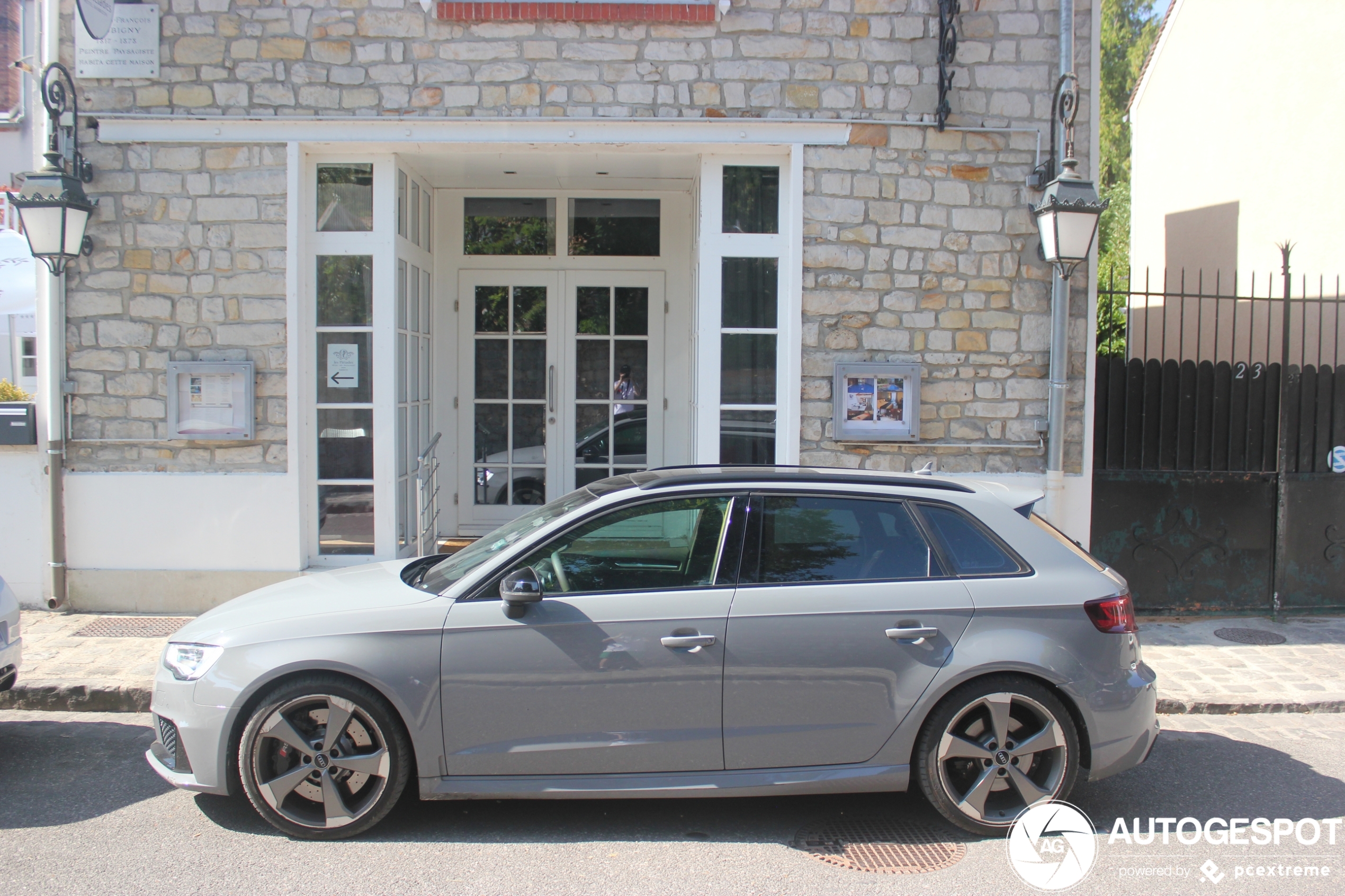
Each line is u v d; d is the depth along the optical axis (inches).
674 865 146.3
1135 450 288.4
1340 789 180.5
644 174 309.7
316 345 280.7
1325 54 358.6
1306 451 291.4
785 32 273.3
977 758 153.4
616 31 272.5
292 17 269.7
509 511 351.6
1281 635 274.5
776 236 281.3
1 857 146.5
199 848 149.7
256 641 150.5
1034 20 275.1
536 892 137.5
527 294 348.8
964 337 277.1
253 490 273.6
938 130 274.7
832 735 151.3
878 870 145.3
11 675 188.7
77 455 273.7
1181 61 455.2
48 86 268.4
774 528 158.1
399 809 165.2
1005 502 163.6
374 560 282.2
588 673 148.9
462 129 272.7
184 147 271.1
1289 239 377.7
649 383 349.7
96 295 271.9
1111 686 154.3
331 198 280.8
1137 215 500.4
